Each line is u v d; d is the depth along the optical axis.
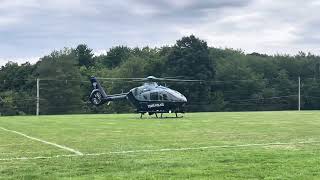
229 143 15.45
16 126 27.50
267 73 106.31
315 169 9.66
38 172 9.71
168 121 32.50
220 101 91.38
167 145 14.89
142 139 17.33
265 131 21.27
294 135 18.77
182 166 10.29
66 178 9.03
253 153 12.34
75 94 91.06
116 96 47.06
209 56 91.69
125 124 28.89
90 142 16.17
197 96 89.50
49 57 92.19
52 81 90.75
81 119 38.50
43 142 16.30
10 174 9.52
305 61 108.88
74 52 109.50
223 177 8.95
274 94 97.94
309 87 99.38
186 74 90.19
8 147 14.60
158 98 40.06
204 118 37.66
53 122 32.84
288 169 9.69
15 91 93.25
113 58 120.25
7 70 98.19
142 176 9.15
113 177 9.08
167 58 94.56
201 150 13.35
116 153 12.77
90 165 10.56
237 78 96.81
